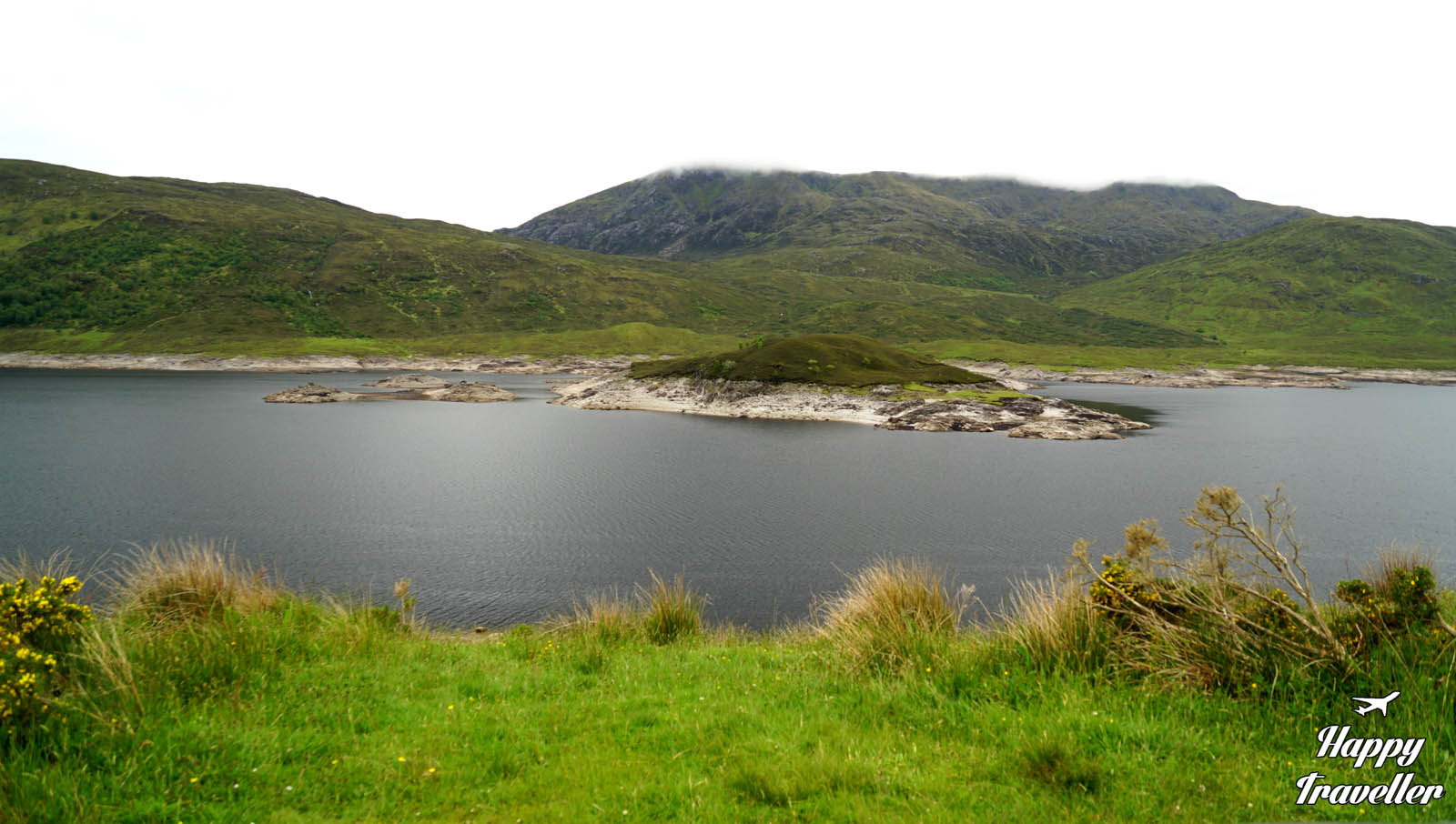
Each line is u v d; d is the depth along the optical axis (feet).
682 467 167.22
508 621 69.82
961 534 107.14
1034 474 160.25
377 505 124.47
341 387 387.34
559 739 21.72
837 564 91.09
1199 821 15.74
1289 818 15.87
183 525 107.96
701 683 27.48
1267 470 170.19
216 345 542.98
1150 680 22.94
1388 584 24.89
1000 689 23.70
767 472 160.35
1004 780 18.07
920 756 19.57
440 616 71.26
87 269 650.43
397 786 18.43
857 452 192.34
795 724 22.25
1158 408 332.60
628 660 31.58
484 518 115.14
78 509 117.08
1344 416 305.94
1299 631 22.90
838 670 27.66
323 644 29.71
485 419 267.80
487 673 28.71
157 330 568.41
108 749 18.65
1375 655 21.40
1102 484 148.87
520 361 561.43
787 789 17.56
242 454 179.22
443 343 602.44
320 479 147.43
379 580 83.15
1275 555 23.15
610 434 228.02
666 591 42.88
